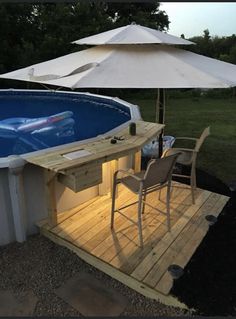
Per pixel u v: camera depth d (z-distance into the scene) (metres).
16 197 3.76
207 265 3.53
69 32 14.47
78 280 3.42
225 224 4.27
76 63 4.79
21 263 3.65
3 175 3.69
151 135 4.63
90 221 4.22
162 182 3.81
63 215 4.33
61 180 3.84
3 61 12.98
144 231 4.05
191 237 3.96
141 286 3.25
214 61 5.22
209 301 3.10
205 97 15.19
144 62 4.45
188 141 8.22
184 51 5.27
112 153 3.89
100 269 3.58
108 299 3.20
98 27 14.91
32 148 5.91
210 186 5.42
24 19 14.41
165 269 3.42
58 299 3.18
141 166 6.25
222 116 11.20
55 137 6.53
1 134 6.61
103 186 4.79
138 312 3.05
